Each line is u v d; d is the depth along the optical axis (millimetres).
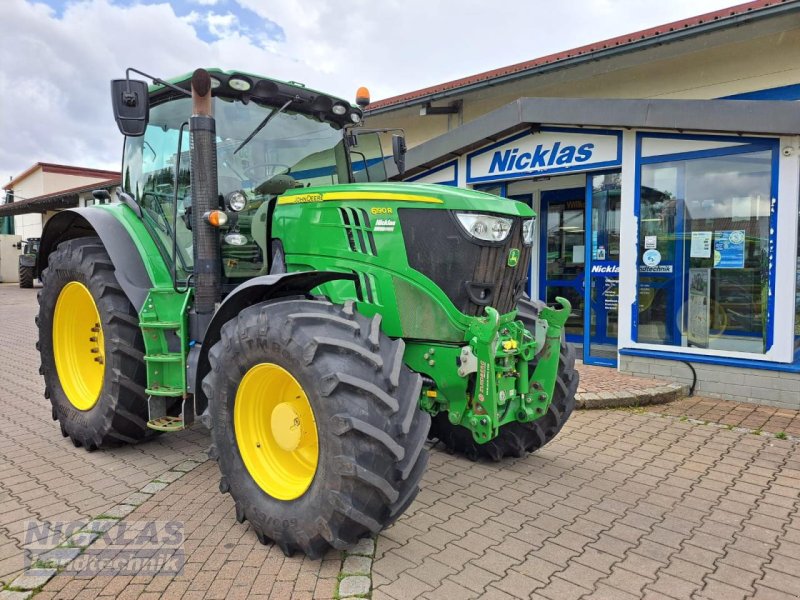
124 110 3404
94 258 4164
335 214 3359
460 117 9195
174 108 4102
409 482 2705
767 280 5492
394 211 3172
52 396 4602
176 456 4246
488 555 2891
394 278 3176
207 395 3104
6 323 11672
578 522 3260
